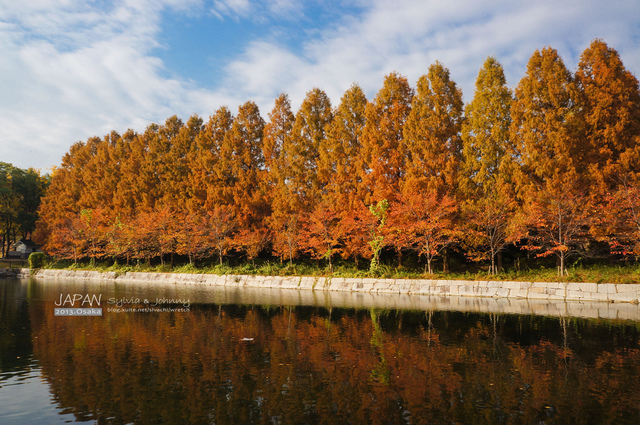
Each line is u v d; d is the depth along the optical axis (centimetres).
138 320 1725
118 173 5772
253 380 943
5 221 7169
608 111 2545
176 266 4428
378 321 1678
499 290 2423
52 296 2627
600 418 735
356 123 3578
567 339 1332
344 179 3456
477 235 2744
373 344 1287
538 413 758
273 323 1645
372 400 822
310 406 792
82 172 6375
